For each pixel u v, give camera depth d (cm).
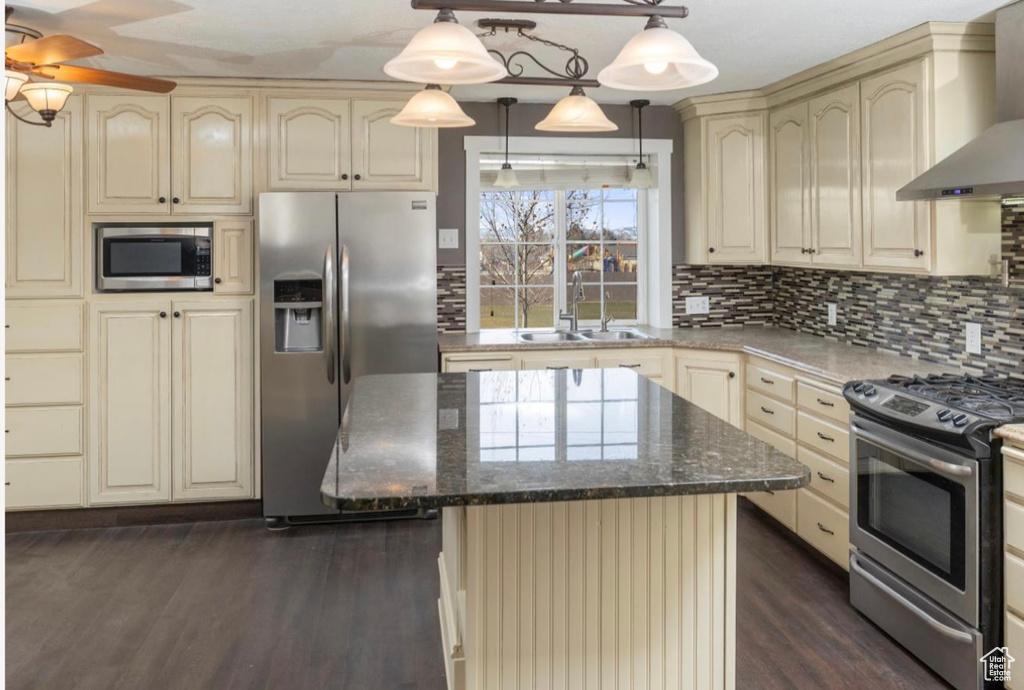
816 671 269
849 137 383
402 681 267
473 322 503
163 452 423
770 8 306
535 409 254
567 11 183
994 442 241
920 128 331
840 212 392
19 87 262
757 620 307
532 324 533
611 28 329
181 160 418
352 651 287
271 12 311
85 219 412
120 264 416
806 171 425
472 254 498
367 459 191
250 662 279
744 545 388
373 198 417
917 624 271
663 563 204
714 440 209
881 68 360
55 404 412
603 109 505
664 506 203
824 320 464
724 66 398
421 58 171
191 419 423
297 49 363
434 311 425
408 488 167
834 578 347
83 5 301
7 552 385
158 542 400
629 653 204
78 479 416
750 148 470
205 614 317
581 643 202
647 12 183
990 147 283
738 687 259
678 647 206
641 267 538
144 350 419
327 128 429
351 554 383
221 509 434
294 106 426
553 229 532
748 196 472
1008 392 277
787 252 447
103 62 384
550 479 173
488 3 180
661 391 288
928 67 328
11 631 302
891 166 352
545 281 533
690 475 175
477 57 172
